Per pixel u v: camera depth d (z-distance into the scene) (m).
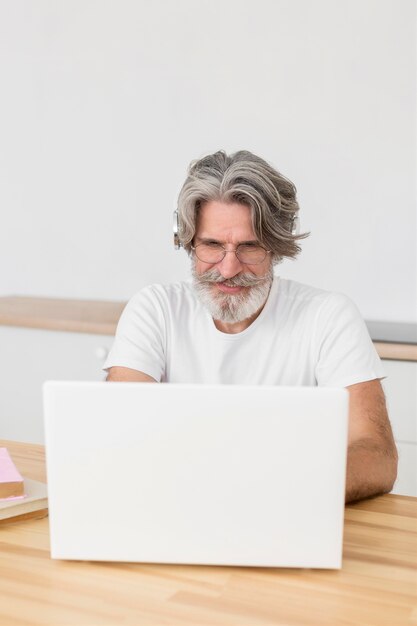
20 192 3.57
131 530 1.24
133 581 1.20
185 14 3.17
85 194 3.44
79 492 1.23
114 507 1.24
